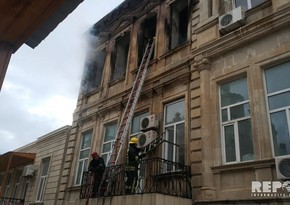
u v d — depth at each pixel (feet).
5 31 9.16
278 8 29.01
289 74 27.58
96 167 35.58
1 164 71.46
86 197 34.27
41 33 10.01
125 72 49.83
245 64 30.66
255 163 25.73
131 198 28.32
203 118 31.65
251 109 28.35
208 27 36.42
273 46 29.01
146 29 51.57
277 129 26.45
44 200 54.19
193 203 28.53
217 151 29.45
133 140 36.32
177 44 43.96
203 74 33.88
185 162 32.07
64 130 57.67
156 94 40.60
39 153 64.28
